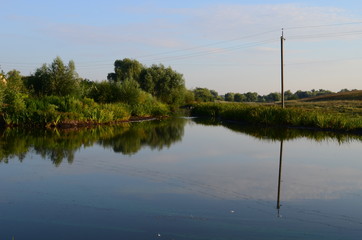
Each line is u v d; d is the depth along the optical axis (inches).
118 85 1663.4
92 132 975.0
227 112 1561.3
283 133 991.6
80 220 314.2
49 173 487.2
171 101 2469.2
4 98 1108.5
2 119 1066.1
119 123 1321.4
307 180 451.5
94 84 1646.2
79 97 1445.6
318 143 790.5
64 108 1193.4
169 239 273.9
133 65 2940.5
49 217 321.7
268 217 319.6
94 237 278.7
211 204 355.3
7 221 312.2
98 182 440.8
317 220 311.3
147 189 409.7
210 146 742.5
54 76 1469.0
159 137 890.1
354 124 991.6
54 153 635.5
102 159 585.3
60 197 379.9
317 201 364.8
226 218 316.8
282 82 1395.2
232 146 745.0
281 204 354.0
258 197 378.6
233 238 274.5
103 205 353.1
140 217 320.2
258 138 881.5
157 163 557.3
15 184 430.3
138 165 541.0
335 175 478.3
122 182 440.8
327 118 1077.8
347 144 770.8
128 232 287.9
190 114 2043.6
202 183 435.2
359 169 515.5
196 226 299.4
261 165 544.7
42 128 1055.6
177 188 414.3
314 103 2425.0
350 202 360.8
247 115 1364.4
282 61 1386.6
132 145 744.3
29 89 1461.6
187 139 858.8
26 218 319.0
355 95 2812.5
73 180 450.3
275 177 467.5
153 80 2426.2
